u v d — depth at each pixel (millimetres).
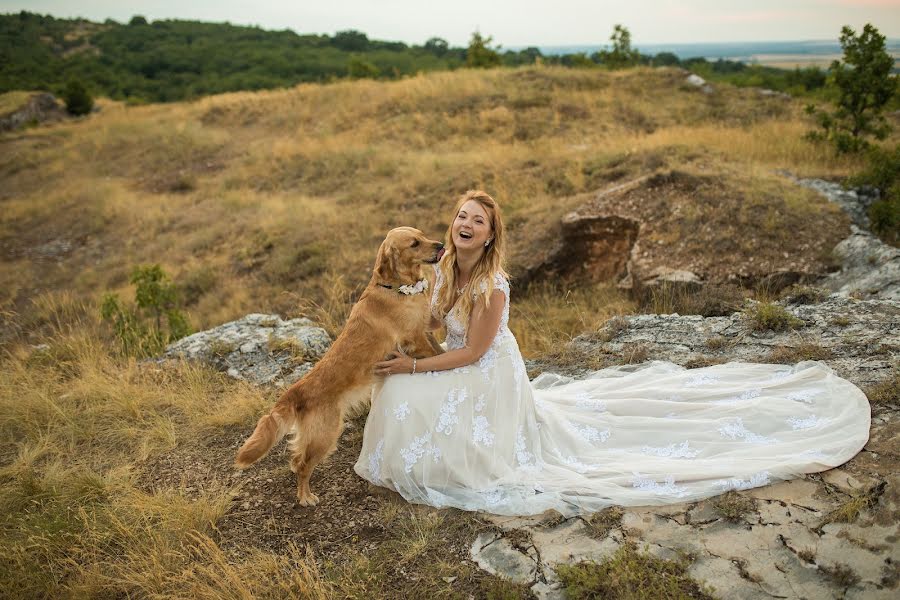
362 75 27828
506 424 3354
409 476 3293
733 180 8336
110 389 4898
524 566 2738
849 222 7289
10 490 3764
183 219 14125
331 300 8336
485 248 3410
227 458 4039
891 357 3793
